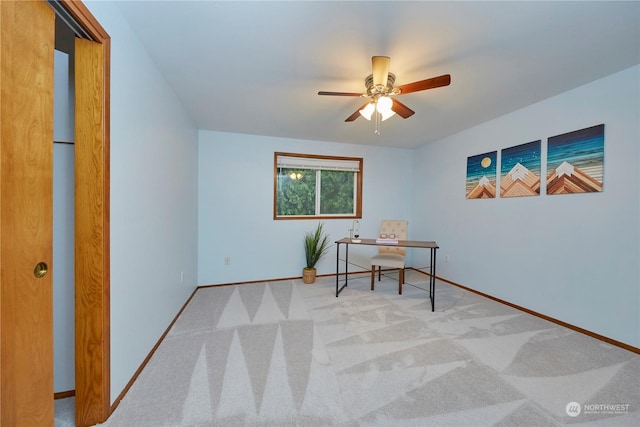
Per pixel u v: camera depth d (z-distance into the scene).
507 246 2.93
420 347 2.02
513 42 1.64
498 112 2.88
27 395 0.94
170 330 2.28
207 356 1.88
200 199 3.55
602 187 2.14
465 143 3.52
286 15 1.41
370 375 1.68
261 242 3.84
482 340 2.12
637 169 1.95
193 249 3.24
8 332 0.86
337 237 4.25
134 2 1.34
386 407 1.41
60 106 1.41
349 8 1.36
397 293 3.32
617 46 1.68
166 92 2.17
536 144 2.62
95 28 1.18
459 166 3.63
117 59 1.38
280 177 4.01
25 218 0.92
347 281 3.81
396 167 4.60
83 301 1.25
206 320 2.49
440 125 3.32
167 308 2.24
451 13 1.38
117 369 1.41
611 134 2.08
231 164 3.68
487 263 3.19
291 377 1.65
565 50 1.73
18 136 0.89
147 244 1.79
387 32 1.55
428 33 1.55
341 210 4.38
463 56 1.79
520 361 1.83
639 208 1.94
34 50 0.94
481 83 2.19
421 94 2.42
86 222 1.24
